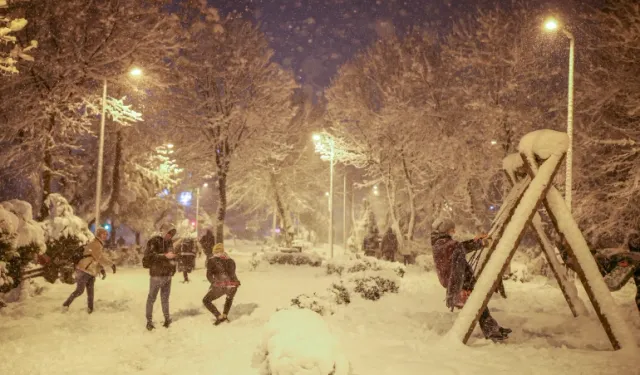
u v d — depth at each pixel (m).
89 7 22.11
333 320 9.61
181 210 44.41
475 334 8.63
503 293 13.38
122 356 7.68
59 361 7.36
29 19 20.73
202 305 12.72
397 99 33.44
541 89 27.64
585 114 23.19
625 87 20.64
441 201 33.75
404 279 19.31
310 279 19.44
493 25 27.67
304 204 47.62
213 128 33.59
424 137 33.09
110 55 22.22
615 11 22.03
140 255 30.44
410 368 6.23
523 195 8.31
